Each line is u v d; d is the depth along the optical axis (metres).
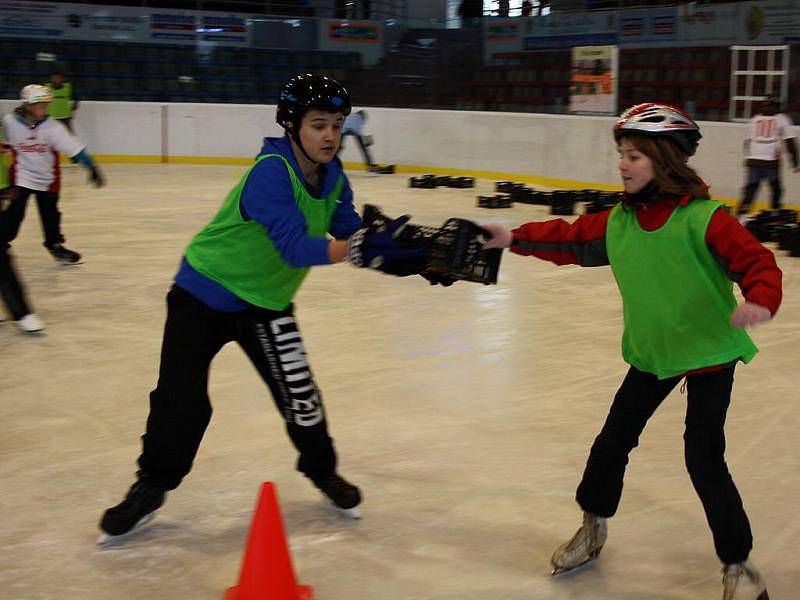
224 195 12.81
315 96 2.74
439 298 6.89
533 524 3.36
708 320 2.58
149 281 7.47
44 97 7.24
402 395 4.75
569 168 13.48
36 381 4.98
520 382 4.97
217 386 4.85
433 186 13.62
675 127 2.50
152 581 2.96
